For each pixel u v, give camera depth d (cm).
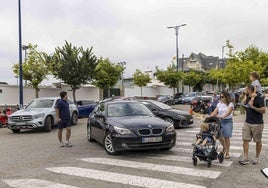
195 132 1497
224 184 672
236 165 835
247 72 3488
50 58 3180
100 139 1087
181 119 1636
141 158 934
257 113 826
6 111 2081
